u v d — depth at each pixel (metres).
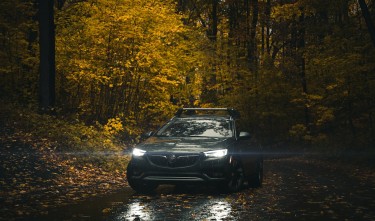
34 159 12.28
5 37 17.66
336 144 22.19
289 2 29.28
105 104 20.41
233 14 34.53
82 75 18.41
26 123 15.27
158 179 9.70
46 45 17.31
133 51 19.50
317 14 28.36
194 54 27.62
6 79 18.50
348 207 8.45
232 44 30.92
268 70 28.22
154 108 22.11
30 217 7.30
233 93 28.67
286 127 28.92
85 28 18.70
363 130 21.58
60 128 15.67
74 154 13.77
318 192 10.52
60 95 20.00
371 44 21.08
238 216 7.44
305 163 21.38
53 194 9.59
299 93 27.22
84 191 10.17
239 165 10.41
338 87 21.31
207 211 7.84
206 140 10.40
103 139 16.61
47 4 17.27
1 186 9.87
